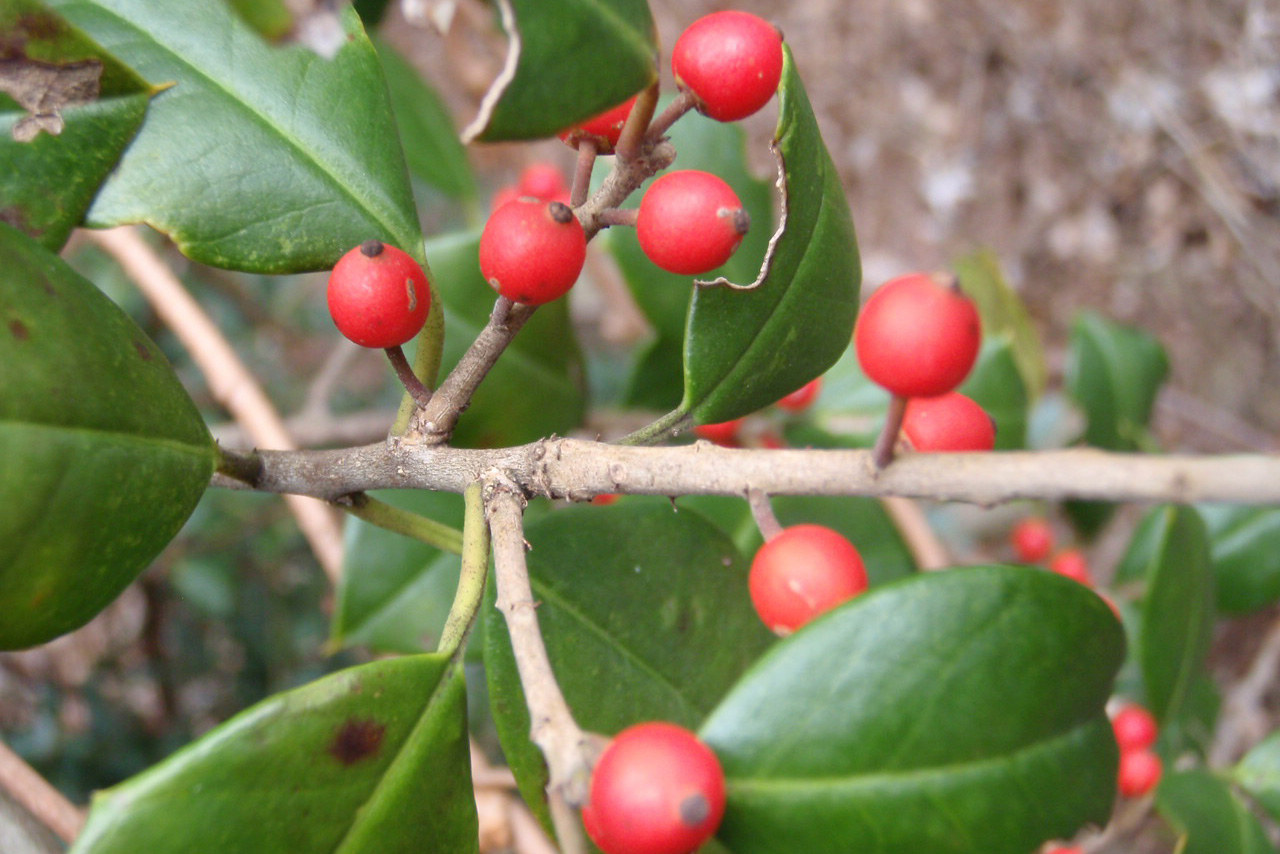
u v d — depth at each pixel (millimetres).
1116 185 578
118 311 130
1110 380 271
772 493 121
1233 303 542
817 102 619
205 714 404
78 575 123
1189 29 591
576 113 109
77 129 135
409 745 123
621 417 229
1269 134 562
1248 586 241
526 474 130
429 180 255
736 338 136
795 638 119
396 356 132
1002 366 247
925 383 109
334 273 127
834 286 140
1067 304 563
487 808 196
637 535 156
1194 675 204
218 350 221
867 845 118
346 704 120
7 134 133
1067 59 601
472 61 276
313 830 118
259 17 113
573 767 109
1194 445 516
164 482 128
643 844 105
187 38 144
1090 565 453
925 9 622
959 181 593
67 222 135
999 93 604
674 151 123
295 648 404
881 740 118
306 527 229
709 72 117
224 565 387
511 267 121
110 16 143
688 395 137
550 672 115
